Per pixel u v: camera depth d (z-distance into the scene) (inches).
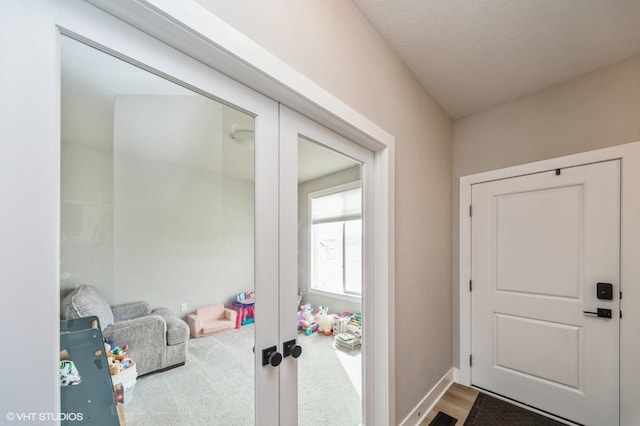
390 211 59.1
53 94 21.0
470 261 90.0
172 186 30.1
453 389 85.7
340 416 49.4
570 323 70.8
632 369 61.6
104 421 24.5
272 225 38.4
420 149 74.9
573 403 69.5
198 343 31.8
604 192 66.6
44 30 20.6
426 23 55.2
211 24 27.8
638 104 63.3
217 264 33.6
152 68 26.7
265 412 36.5
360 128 50.1
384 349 56.7
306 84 38.9
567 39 59.3
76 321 22.9
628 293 62.7
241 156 35.8
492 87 77.6
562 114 74.4
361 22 52.4
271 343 37.7
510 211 82.4
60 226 22.0
